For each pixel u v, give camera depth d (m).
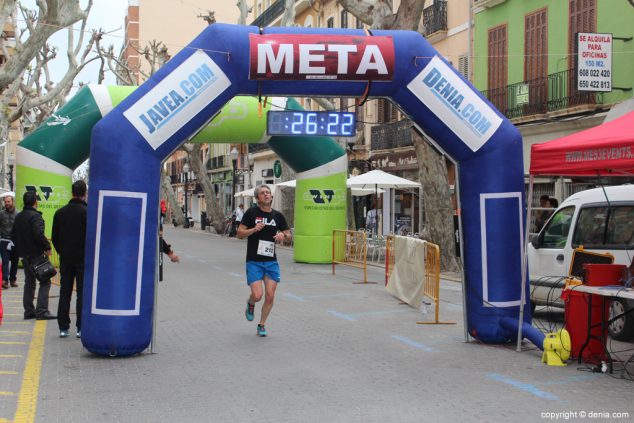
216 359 7.88
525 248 8.29
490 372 7.29
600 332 7.71
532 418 5.68
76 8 15.48
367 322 10.47
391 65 8.33
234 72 8.20
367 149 31.73
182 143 8.23
